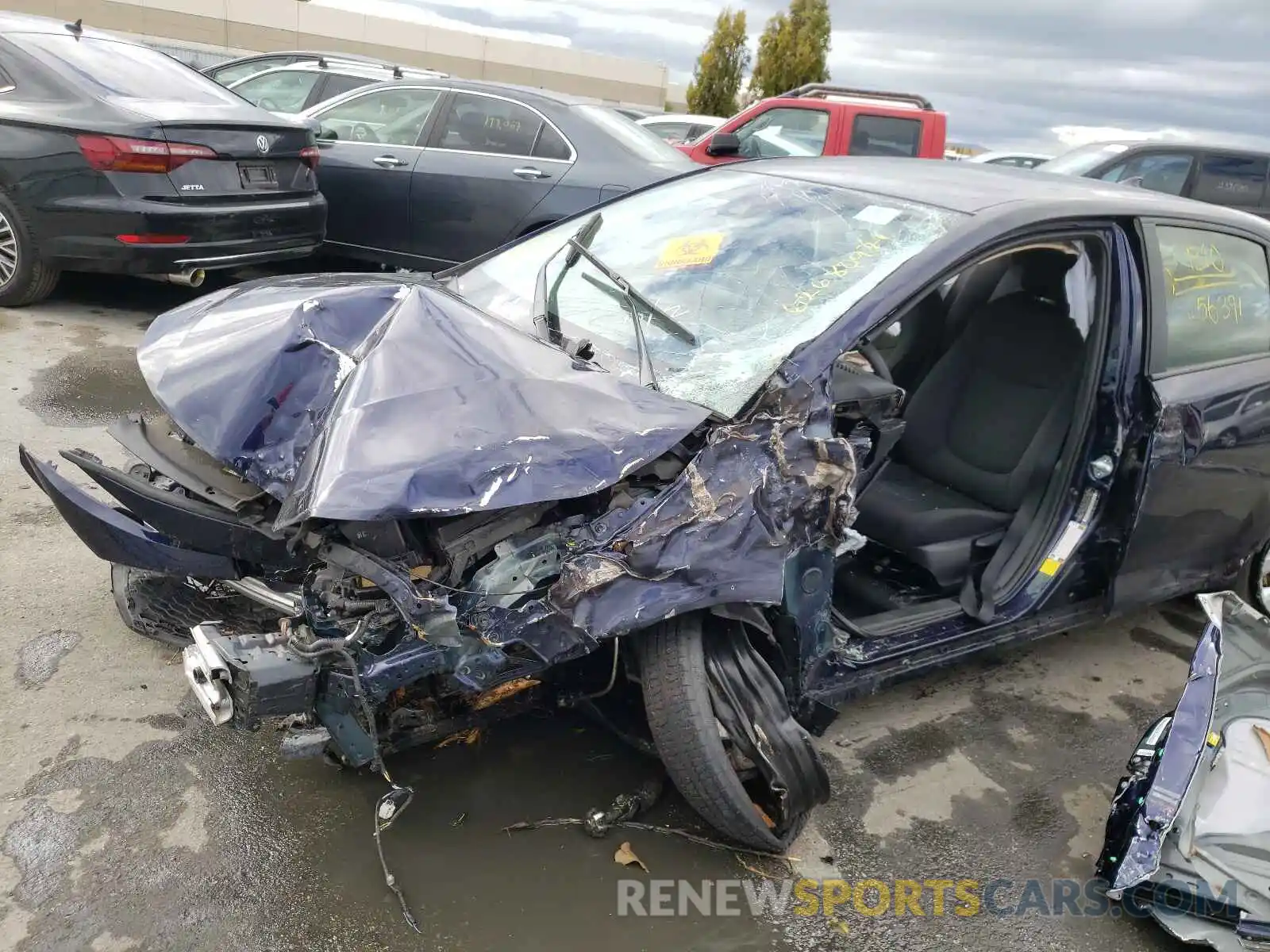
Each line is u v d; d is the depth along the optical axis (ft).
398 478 6.68
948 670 11.50
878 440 9.32
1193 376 10.39
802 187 10.56
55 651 9.65
